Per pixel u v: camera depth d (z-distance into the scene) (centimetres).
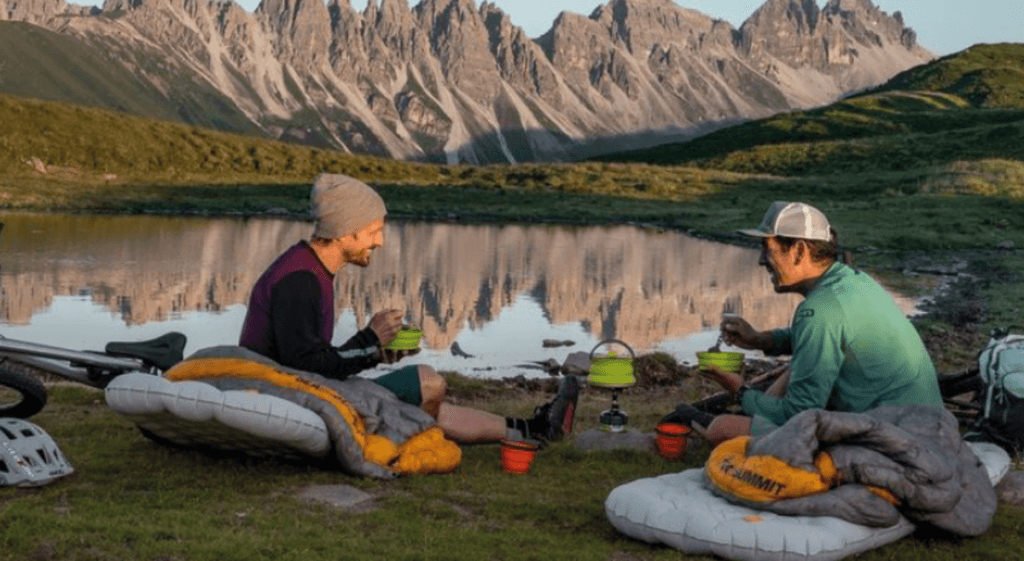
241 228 4922
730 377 727
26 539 488
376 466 642
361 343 684
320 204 671
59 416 865
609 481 681
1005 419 788
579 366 1419
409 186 8462
